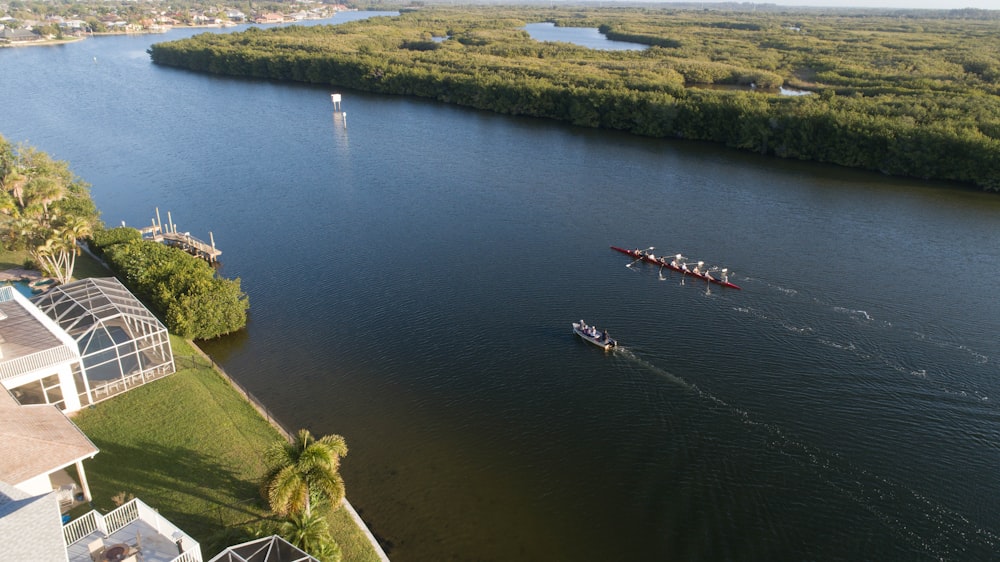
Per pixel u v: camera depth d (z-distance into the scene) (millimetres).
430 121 185750
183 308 70812
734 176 138250
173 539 38469
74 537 39000
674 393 64500
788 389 65188
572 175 136500
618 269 92188
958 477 53938
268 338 73250
